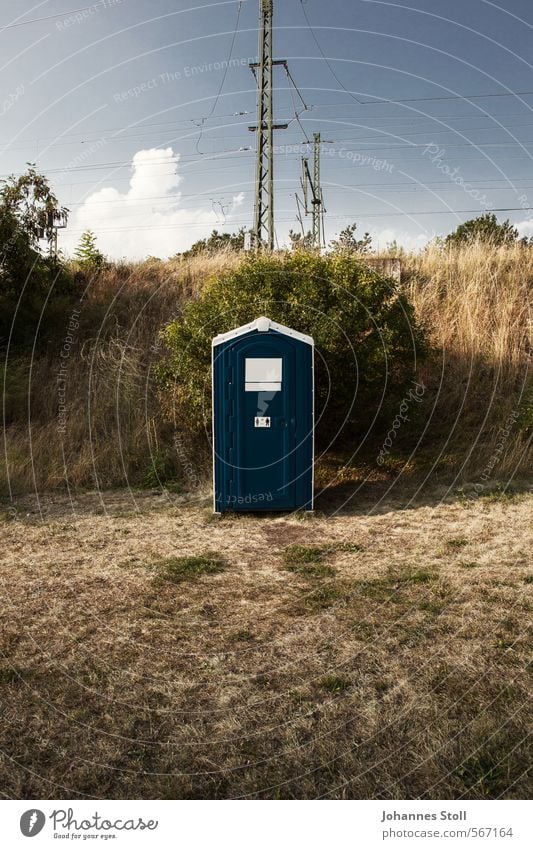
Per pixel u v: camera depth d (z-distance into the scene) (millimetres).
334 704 3125
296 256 8438
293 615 4172
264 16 15539
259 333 6566
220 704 3148
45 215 12258
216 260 14531
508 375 9836
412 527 6113
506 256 12766
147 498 7539
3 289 12180
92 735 2910
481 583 4582
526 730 2871
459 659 3512
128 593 4605
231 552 5531
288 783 2602
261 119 15500
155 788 2574
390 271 12258
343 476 8188
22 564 5273
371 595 4449
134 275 14445
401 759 2723
